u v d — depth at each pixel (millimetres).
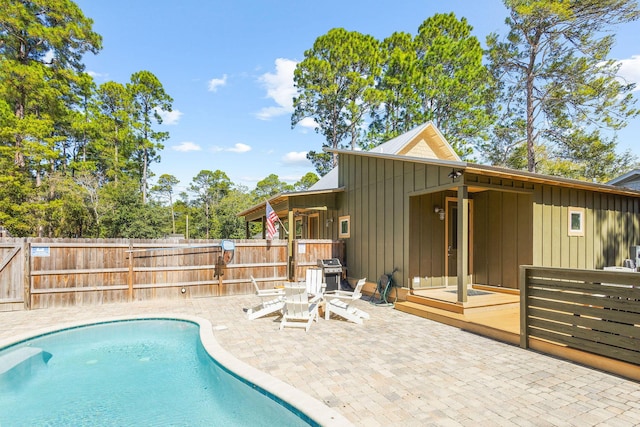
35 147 16422
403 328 5898
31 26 19500
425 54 22906
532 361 4301
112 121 30281
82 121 26141
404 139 11828
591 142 16828
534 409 3092
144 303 8055
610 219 8484
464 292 6219
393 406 3145
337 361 4297
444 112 22578
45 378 4512
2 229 8211
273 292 7055
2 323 6234
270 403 3400
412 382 3672
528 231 7113
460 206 6227
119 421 3449
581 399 3283
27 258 7328
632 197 9078
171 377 4555
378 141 25297
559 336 4453
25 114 20000
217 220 37938
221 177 47531
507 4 17109
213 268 8977
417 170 7426
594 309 4117
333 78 25141
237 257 9242
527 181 6781
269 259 9648
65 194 19312
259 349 4758
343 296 7172
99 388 4227
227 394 3986
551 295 4566
